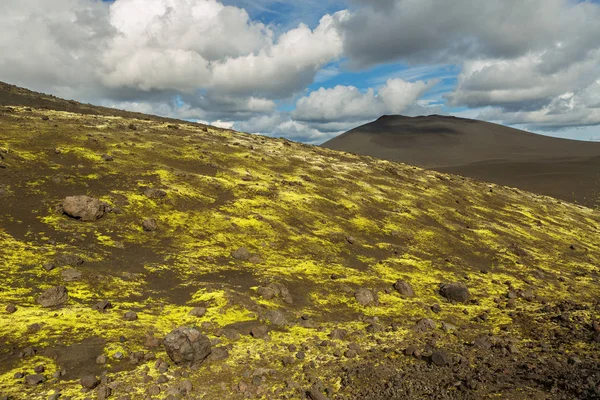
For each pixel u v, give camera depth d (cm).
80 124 9575
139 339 2458
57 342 2258
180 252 4441
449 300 4362
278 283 3931
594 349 2722
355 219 7300
